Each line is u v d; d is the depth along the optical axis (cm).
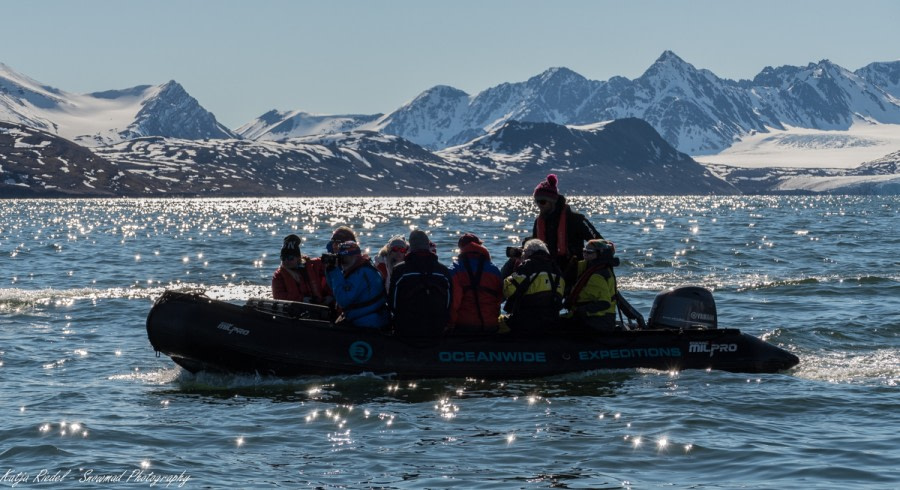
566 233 1694
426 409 1390
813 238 6556
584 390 1509
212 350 1582
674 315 1733
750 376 1611
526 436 1227
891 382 1566
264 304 1645
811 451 1138
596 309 1652
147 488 1008
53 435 1231
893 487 996
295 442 1210
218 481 1036
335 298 1642
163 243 6650
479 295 1631
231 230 9325
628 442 1188
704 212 15412
